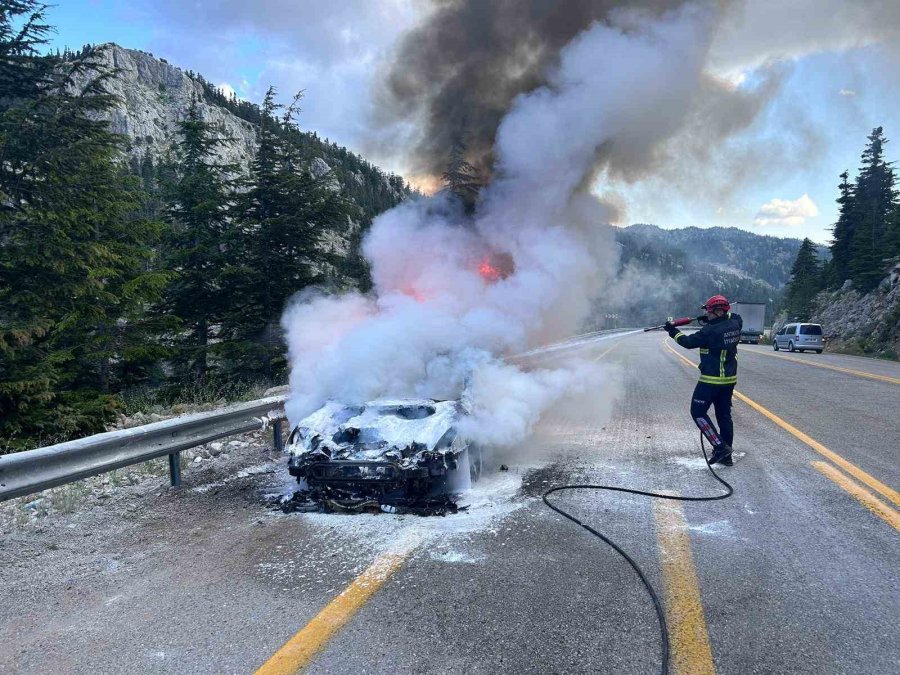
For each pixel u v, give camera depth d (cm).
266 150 1738
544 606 304
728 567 351
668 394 1139
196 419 576
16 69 1127
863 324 3912
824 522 428
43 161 1002
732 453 643
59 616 306
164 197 1752
